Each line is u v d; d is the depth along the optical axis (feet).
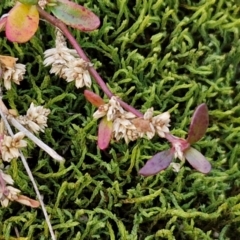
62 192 0.51
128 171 0.53
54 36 0.55
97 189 0.52
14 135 0.46
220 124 0.58
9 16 0.46
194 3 0.60
